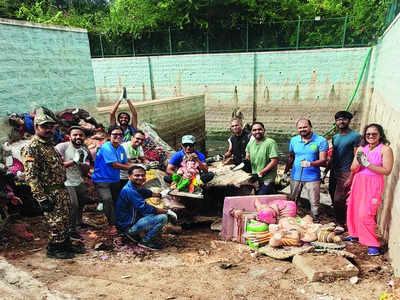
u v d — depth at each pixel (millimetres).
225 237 5363
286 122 17656
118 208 4840
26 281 3686
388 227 4895
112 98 20188
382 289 3650
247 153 6402
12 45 6668
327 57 16141
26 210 5488
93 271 4047
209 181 5949
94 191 6516
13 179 5387
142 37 19406
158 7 18812
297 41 16891
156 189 6402
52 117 3990
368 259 4449
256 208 5281
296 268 4172
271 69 17203
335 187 5934
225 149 17094
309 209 6723
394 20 8188
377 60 12984
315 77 16594
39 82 7465
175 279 3914
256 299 3479
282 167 10766
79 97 8891
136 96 19734
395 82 6805
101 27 20266
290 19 17938
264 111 17906
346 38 16062
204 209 6539
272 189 6039
